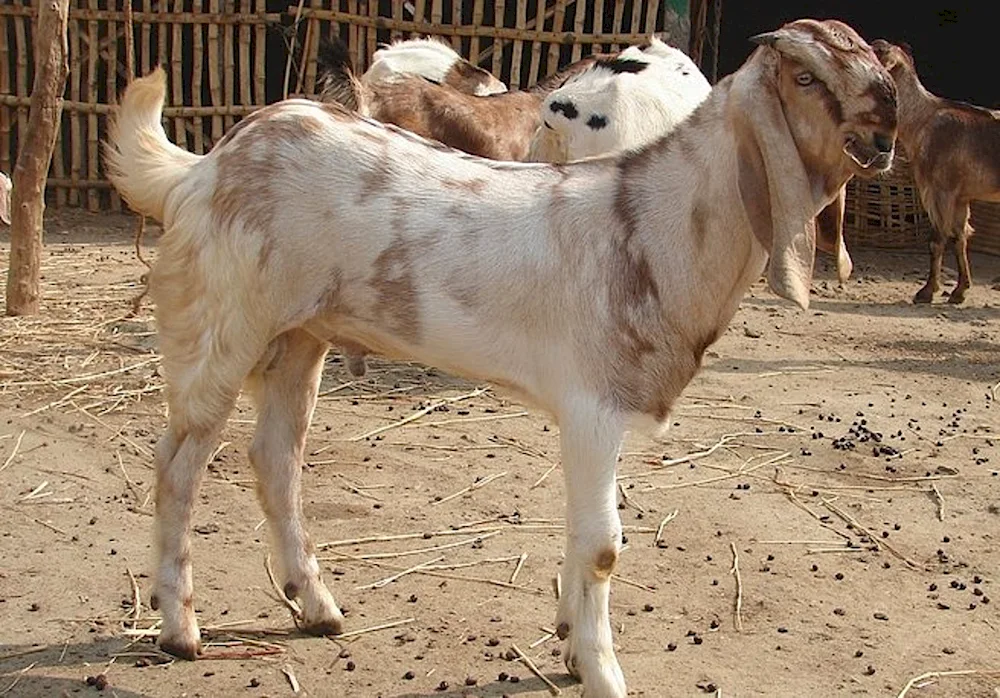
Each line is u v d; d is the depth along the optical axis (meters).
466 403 7.48
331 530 5.70
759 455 6.87
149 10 12.09
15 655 4.52
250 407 7.11
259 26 12.19
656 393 4.24
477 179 4.38
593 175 4.34
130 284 9.46
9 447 6.37
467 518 5.91
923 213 12.59
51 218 11.98
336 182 4.34
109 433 6.63
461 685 4.47
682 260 4.19
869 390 8.12
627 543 5.71
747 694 4.50
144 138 4.55
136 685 4.37
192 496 4.52
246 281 4.34
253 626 4.82
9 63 12.26
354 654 4.66
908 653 4.86
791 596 5.29
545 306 4.21
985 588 5.44
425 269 4.27
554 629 4.88
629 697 4.43
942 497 6.41
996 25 18.98
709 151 4.18
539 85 8.84
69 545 5.40
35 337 8.03
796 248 4.03
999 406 7.93
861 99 3.93
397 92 8.23
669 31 12.12
